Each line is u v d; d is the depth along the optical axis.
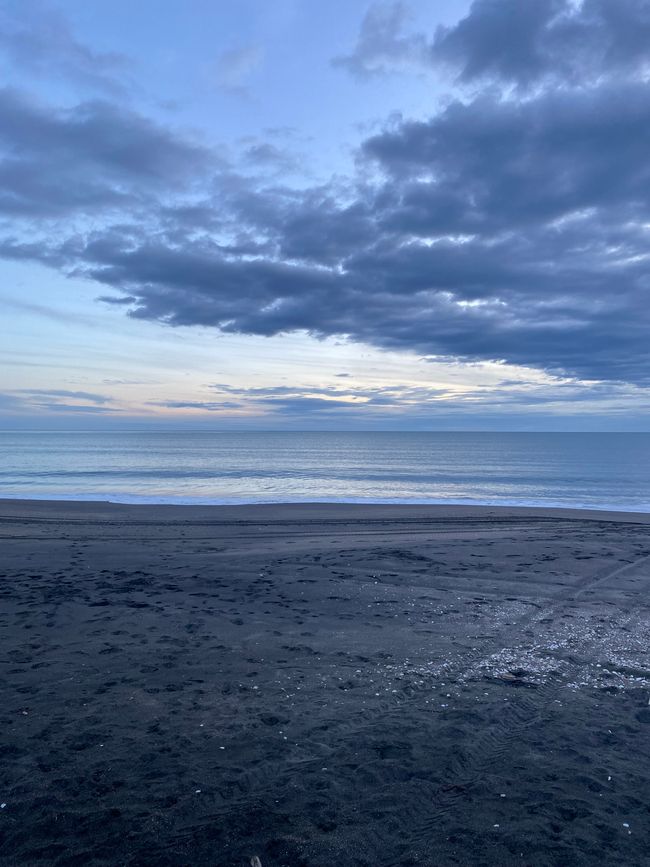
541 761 3.75
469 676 5.33
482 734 4.14
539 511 19.67
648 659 5.81
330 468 47.38
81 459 56.97
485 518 17.70
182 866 2.72
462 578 9.52
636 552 11.80
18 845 2.88
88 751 3.86
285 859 2.77
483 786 3.44
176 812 3.16
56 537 13.78
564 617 7.36
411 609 7.71
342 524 16.41
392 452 78.25
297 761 3.74
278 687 5.03
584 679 5.26
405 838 2.94
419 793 3.36
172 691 4.91
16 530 14.95
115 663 5.58
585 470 45.81
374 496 27.36
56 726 4.23
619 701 4.76
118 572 9.86
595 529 15.41
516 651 6.04
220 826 3.03
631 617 7.37
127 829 3.00
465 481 36.31
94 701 4.69
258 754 3.83
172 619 7.11
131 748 3.90
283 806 3.23
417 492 29.61
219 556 11.38
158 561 10.87
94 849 2.84
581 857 2.78
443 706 4.64
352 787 3.43
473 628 6.88
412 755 3.82
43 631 6.57
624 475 40.84
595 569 10.21
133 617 7.17
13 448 81.50
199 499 24.86
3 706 4.58
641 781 3.50
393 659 5.79
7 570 9.97
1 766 3.65
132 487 31.05
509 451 80.38
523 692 4.95
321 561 10.88
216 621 7.05
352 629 6.81
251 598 8.20
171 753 3.84
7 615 7.19
